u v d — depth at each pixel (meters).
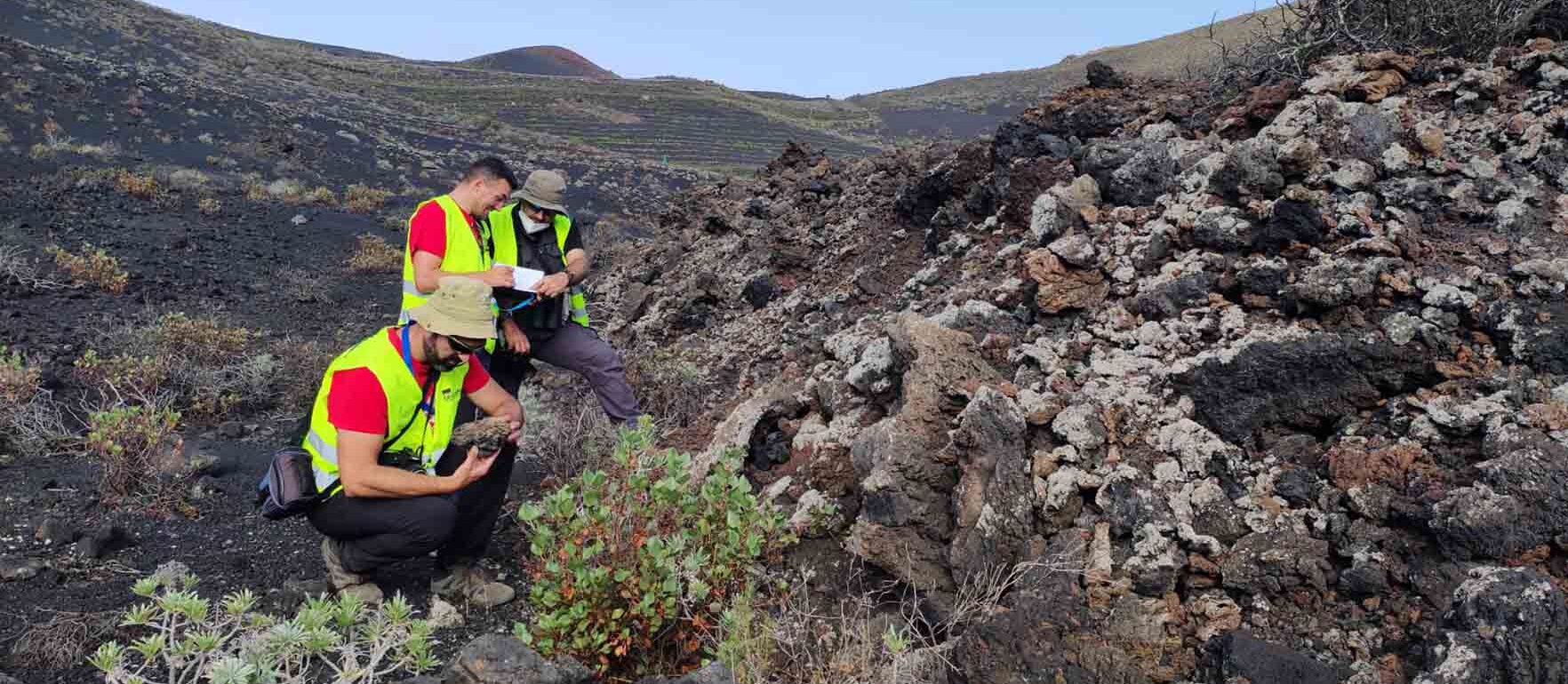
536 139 46.19
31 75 28.77
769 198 10.45
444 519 3.75
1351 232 4.26
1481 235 4.20
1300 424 3.77
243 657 2.83
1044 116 6.84
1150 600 3.31
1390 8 5.89
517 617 3.88
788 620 3.34
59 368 7.80
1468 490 3.13
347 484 3.53
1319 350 3.75
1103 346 4.34
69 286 11.40
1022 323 4.79
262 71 51.75
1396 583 3.13
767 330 7.17
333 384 3.56
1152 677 3.13
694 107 73.69
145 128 26.78
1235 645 3.01
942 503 3.86
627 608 3.34
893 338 4.43
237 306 11.84
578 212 26.09
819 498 4.15
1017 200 5.92
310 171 26.45
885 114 83.81
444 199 4.20
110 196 17.88
